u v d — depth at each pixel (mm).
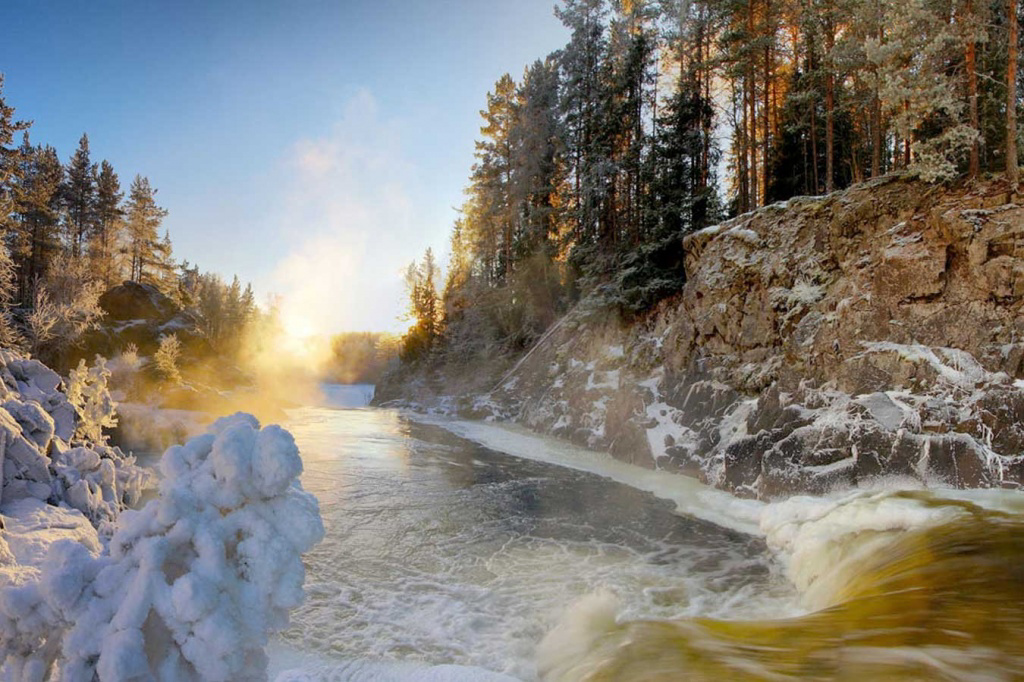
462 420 35812
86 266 48781
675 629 5023
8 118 40031
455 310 49781
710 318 19938
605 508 13000
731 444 14867
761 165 30031
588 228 32219
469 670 5305
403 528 11242
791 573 8781
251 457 3270
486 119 50031
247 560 3188
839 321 15234
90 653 2895
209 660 2947
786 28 27828
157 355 34719
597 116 33000
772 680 3533
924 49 16094
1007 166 14555
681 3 29750
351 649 6191
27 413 8438
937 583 5422
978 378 12203
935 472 11172
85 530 7219
